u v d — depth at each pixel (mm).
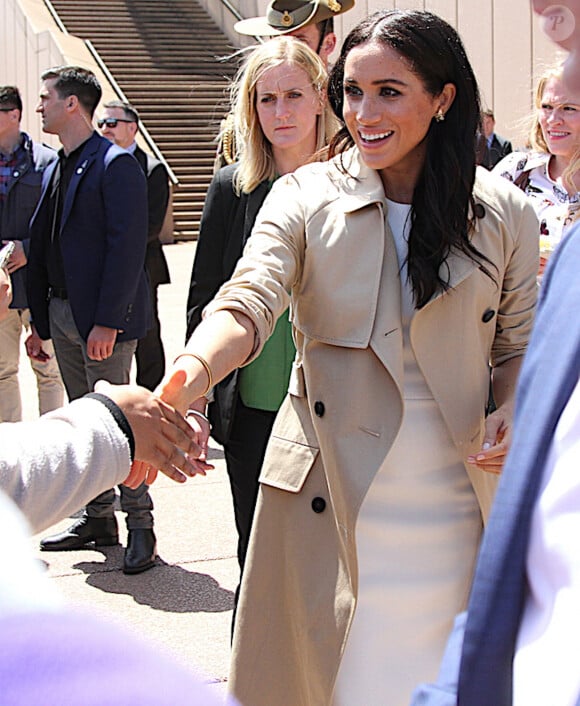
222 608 4316
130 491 4688
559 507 1170
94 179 4625
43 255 4887
